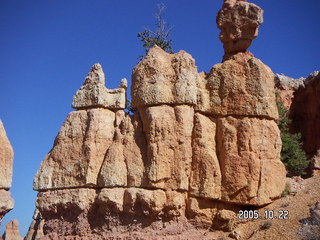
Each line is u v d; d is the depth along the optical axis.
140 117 29.05
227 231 27.66
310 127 38.25
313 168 33.34
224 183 28.14
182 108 28.44
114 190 27.70
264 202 27.98
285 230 25.94
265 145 28.61
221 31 31.14
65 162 29.17
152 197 27.11
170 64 29.48
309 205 27.55
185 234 27.42
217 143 29.05
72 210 28.41
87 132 29.02
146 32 40.03
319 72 38.03
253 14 30.39
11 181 28.22
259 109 28.78
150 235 27.05
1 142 28.17
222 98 29.30
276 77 41.38
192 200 27.84
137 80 29.27
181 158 27.86
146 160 28.08
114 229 27.55
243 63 29.59
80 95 30.00
